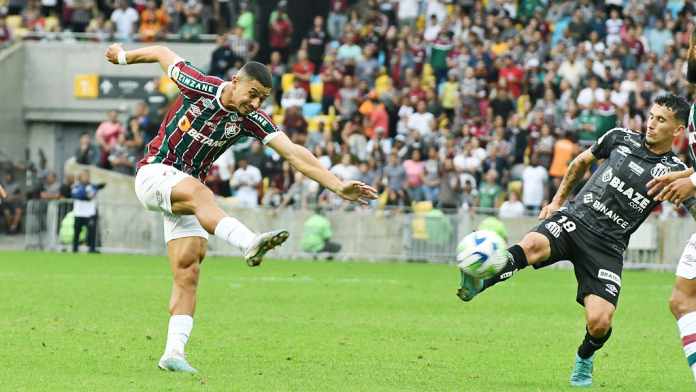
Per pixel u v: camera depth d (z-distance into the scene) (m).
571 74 94.81
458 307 51.59
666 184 25.50
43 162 105.06
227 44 100.25
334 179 28.06
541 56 98.44
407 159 89.69
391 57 102.31
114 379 28.45
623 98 92.00
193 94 28.61
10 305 47.50
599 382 30.75
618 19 100.00
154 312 46.03
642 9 102.44
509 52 98.56
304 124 94.38
